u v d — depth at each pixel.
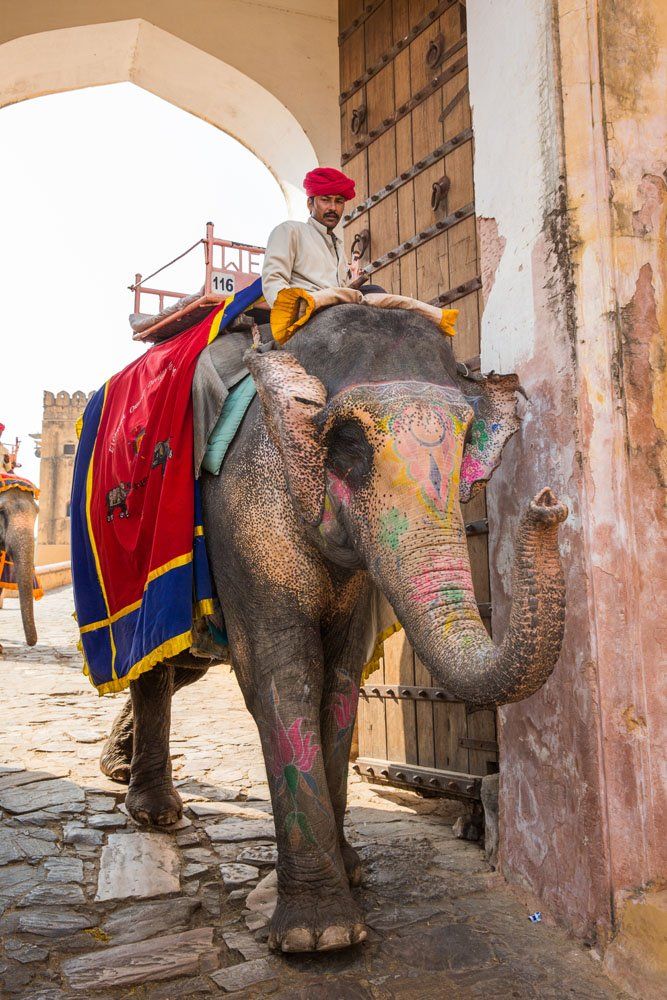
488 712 3.80
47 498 39.34
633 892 2.60
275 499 2.76
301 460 2.41
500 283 3.29
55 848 3.48
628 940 2.49
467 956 2.56
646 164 2.96
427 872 3.25
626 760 2.67
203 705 7.04
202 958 2.55
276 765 2.68
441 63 4.31
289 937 2.50
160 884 3.11
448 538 2.24
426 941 2.64
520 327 3.14
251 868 3.27
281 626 2.76
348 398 2.41
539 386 3.02
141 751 3.94
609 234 2.86
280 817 2.65
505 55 3.28
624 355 2.83
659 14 3.07
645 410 2.84
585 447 2.80
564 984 2.41
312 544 2.75
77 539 3.98
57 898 2.97
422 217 4.39
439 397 2.41
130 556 3.41
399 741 4.43
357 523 2.37
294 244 3.32
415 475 2.28
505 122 3.28
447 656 2.03
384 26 4.81
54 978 2.46
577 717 2.74
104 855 3.39
